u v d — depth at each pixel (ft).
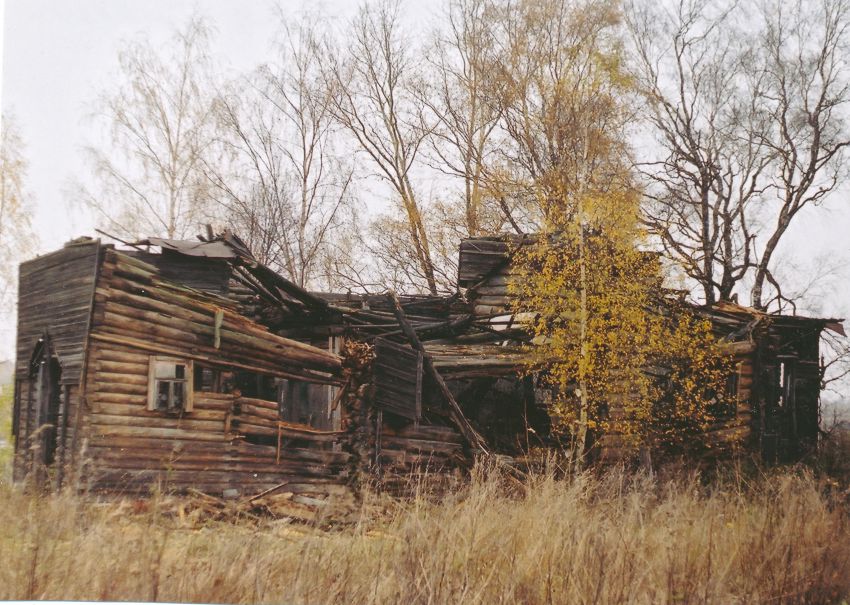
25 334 51.70
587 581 24.02
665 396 63.26
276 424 50.98
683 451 62.80
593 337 57.52
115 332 45.09
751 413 69.00
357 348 54.29
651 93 97.66
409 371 56.24
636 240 59.06
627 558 25.55
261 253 103.96
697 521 29.89
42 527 24.32
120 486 44.04
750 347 66.85
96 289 44.73
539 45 96.84
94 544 22.97
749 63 100.73
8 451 53.01
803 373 83.46
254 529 27.78
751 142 99.09
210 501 44.93
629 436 58.29
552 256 59.77
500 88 98.73
